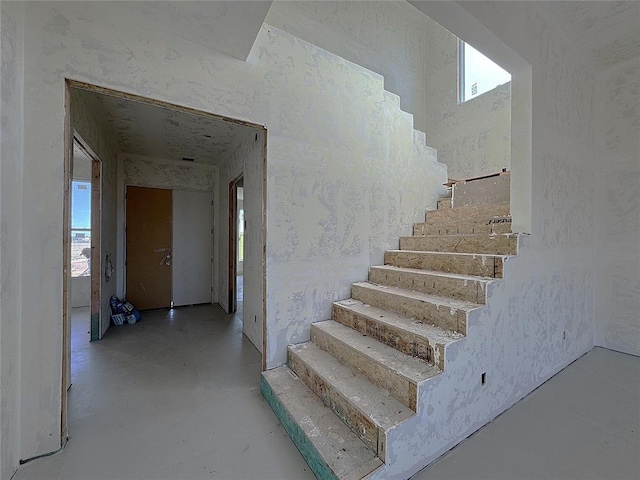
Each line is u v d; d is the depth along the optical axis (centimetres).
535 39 236
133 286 484
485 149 483
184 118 325
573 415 205
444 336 184
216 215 545
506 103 455
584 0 233
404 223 347
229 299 482
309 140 266
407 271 264
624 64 314
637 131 308
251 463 163
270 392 218
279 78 248
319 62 272
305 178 263
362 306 265
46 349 168
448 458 165
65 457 166
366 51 487
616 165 321
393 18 529
